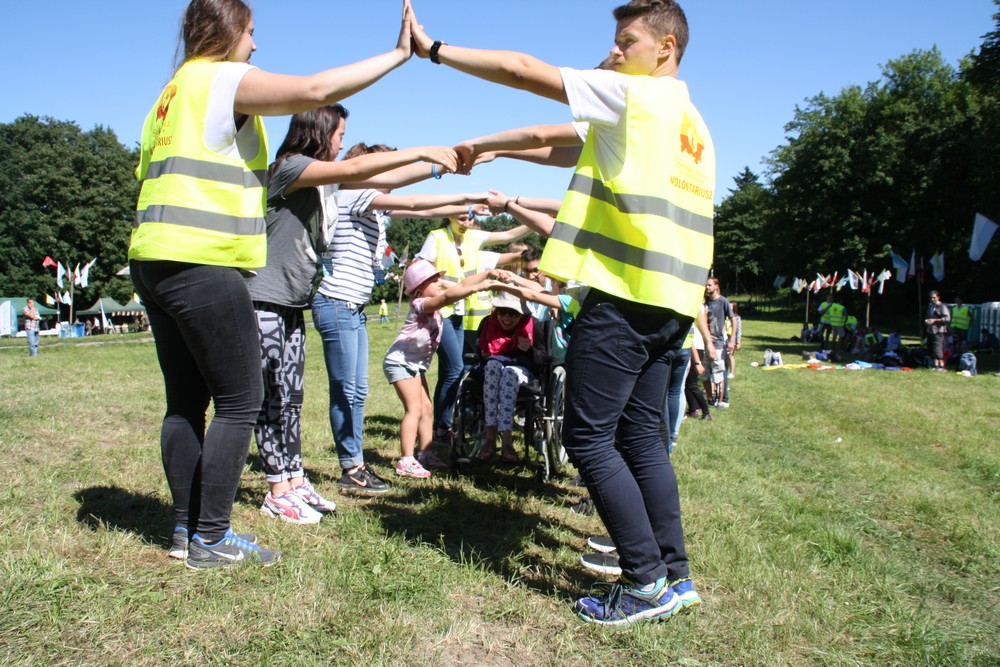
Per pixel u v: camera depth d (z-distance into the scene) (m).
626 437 2.89
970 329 24.03
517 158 3.40
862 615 2.92
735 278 74.81
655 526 2.85
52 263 45.06
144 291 2.79
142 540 3.16
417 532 3.63
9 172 51.28
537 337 5.18
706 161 2.84
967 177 39.75
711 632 2.66
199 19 2.78
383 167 3.20
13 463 4.36
